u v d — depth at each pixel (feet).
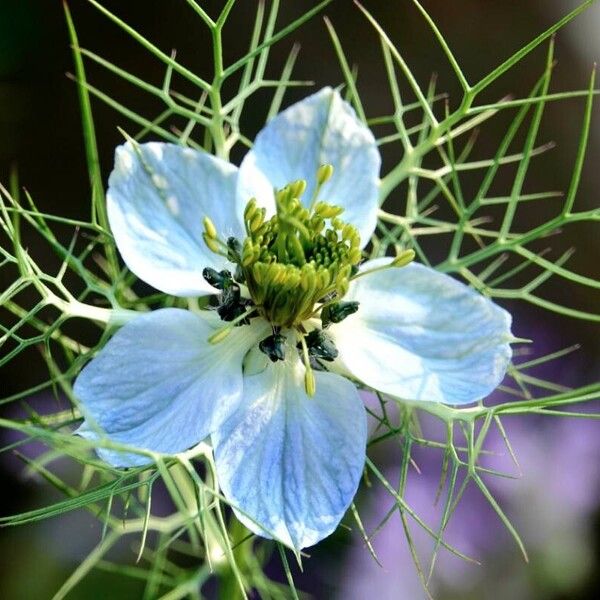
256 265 0.35
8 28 0.69
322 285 0.35
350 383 0.35
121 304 0.37
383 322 0.37
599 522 0.54
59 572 0.57
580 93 0.37
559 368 0.60
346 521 0.53
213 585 0.58
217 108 0.39
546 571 0.53
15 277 0.64
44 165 0.69
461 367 0.36
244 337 0.36
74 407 0.35
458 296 0.37
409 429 0.37
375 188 0.39
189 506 0.43
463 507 0.52
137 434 0.33
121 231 0.35
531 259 0.40
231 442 0.34
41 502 0.58
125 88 0.72
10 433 0.58
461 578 0.52
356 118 0.39
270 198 0.38
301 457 0.34
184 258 0.36
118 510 0.57
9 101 0.69
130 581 0.57
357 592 0.52
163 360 0.34
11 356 0.34
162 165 0.37
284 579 0.55
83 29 0.72
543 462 0.53
